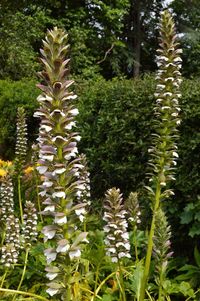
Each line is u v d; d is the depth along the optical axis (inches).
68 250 82.0
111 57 896.3
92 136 245.3
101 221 197.0
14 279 150.5
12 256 141.1
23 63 573.6
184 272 175.3
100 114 240.4
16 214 195.0
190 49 913.5
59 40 79.7
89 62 773.9
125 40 979.3
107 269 154.8
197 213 169.6
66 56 83.6
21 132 206.7
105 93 244.4
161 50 128.3
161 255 116.7
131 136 218.2
